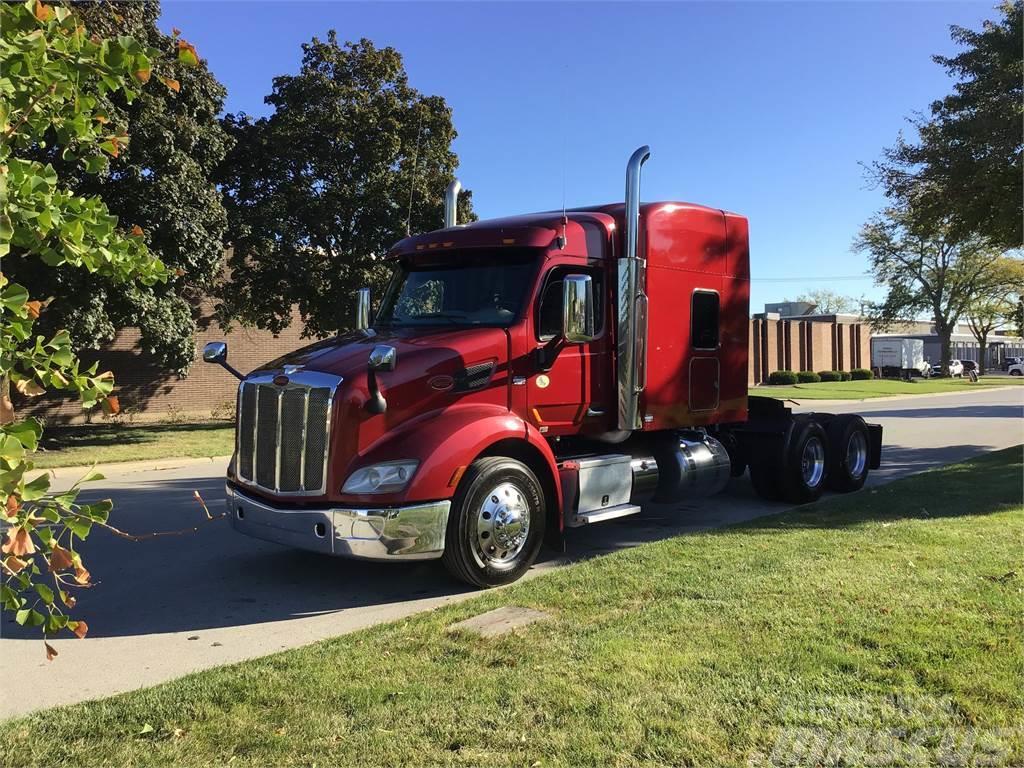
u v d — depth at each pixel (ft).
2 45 7.38
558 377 21.61
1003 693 11.52
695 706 11.24
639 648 13.42
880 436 36.14
